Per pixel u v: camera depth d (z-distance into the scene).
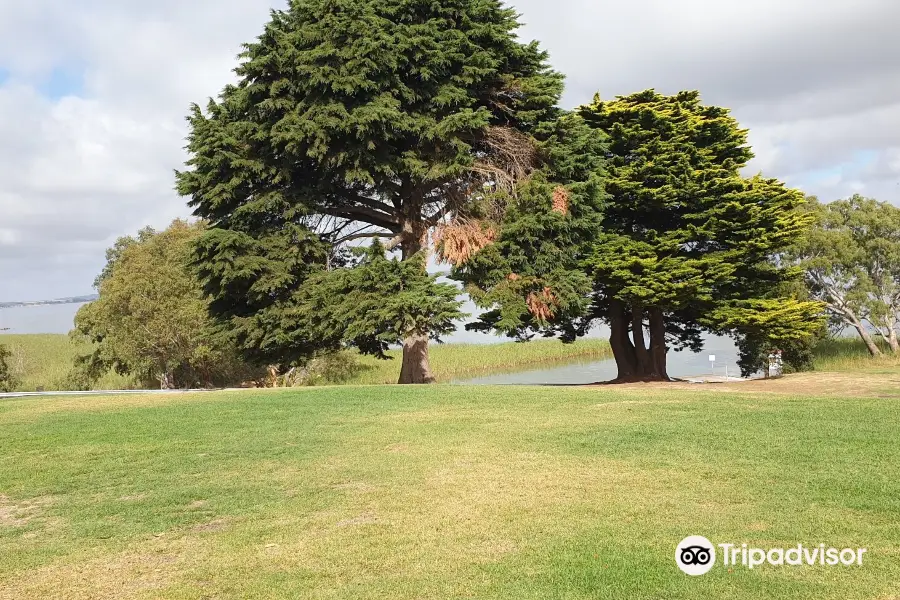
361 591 5.37
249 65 20.27
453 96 20.52
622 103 24.86
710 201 24.17
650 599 5.07
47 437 12.05
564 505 7.23
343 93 19.73
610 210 25.36
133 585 5.70
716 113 27.30
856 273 28.41
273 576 5.74
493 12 22.42
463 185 22.75
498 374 40.22
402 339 20.25
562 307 21.22
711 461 8.78
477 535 6.48
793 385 19.52
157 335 30.05
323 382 35.97
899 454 8.89
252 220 21.34
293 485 8.52
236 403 15.52
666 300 23.52
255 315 21.03
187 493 8.36
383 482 8.43
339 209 23.59
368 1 20.92
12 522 7.61
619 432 10.80
